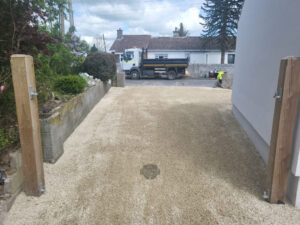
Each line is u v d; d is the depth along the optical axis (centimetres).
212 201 266
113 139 435
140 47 2478
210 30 2180
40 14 334
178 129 483
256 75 398
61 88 514
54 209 249
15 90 236
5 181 249
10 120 325
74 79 527
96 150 390
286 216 240
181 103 713
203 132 468
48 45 576
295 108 230
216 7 2128
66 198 267
